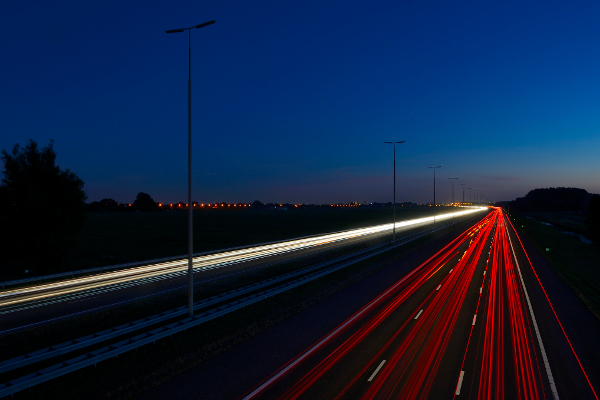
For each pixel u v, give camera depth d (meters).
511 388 12.96
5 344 17.62
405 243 60.78
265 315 22.03
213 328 19.48
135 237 79.44
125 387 13.16
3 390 11.80
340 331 19.17
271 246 61.44
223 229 100.75
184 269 39.84
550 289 28.98
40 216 40.31
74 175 43.41
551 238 73.81
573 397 12.39
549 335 18.42
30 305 25.06
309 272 34.84
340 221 137.75
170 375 14.02
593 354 16.06
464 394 12.52
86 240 73.69
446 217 158.38
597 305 24.45
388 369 14.48
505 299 25.75
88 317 21.67
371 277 34.28
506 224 111.31
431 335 18.41
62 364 13.90
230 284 30.88
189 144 20.77
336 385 13.16
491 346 16.91
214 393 12.70
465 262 42.97
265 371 14.41
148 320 19.20
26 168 41.28
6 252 40.50
